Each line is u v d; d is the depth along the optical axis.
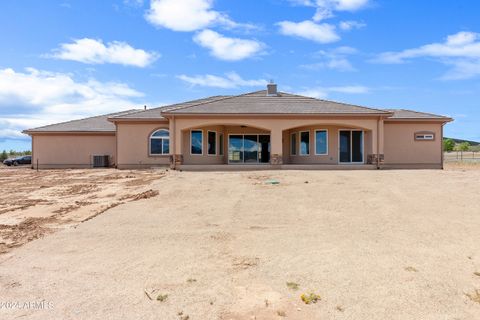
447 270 5.22
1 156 40.50
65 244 6.65
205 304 4.32
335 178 15.09
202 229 7.59
